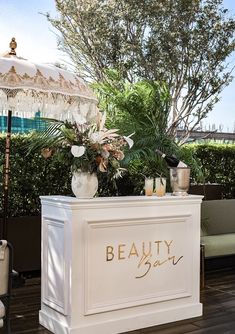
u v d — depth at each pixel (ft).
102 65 27.73
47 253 11.78
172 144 16.70
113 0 27.20
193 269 12.95
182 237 12.76
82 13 27.37
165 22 27.30
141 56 27.32
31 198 17.62
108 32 27.50
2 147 17.03
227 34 27.55
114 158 11.84
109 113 16.88
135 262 11.88
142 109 16.98
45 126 16.17
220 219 18.65
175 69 27.58
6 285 8.79
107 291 11.40
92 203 11.09
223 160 22.38
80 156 11.25
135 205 11.85
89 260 11.10
